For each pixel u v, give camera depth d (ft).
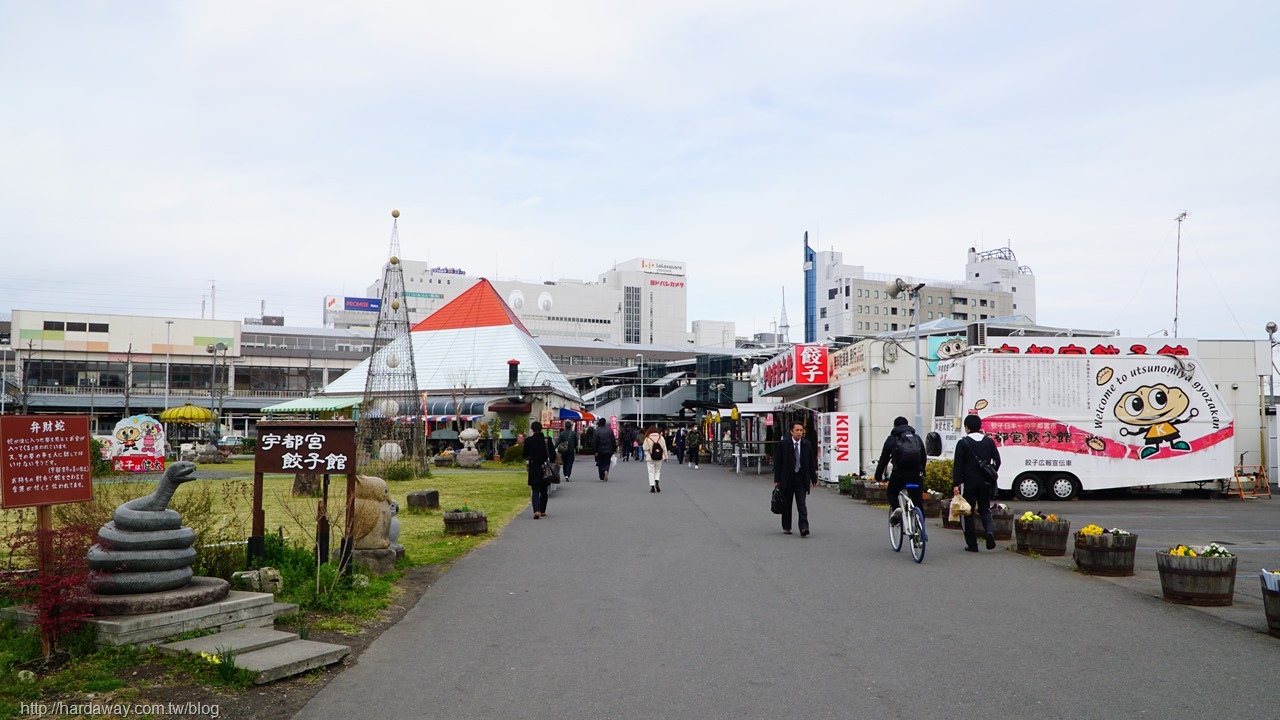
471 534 44.60
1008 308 390.83
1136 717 17.04
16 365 268.21
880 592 29.84
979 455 40.11
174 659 19.69
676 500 67.51
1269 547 43.16
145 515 21.76
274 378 302.04
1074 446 68.28
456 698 18.22
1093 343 69.05
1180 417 68.49
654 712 17.33
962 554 39.06
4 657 19.20
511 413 162.61
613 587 30.73
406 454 99.45
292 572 27.68
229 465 126.52
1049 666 20.59
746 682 19.30
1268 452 85.97
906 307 387.75
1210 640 23.24
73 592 20.13
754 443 114.01
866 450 83.61
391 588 30.17
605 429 91.66
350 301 470.39
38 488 19.77
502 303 194.90
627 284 614.75
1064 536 38.70
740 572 33.86
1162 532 49.24
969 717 17.02
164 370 284.20
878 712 17.30
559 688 18.92
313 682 19.26
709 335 587.27
